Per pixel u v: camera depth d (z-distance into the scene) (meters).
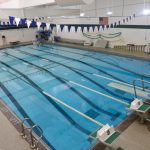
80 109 4.97
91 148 3.13
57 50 12.25
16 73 8.09
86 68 8.30
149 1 8.69
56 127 4.24
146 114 3.78
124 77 7.00
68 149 3.54
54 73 7.87
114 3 10.12
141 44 9.78
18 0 3.21
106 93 5.78
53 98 5.64
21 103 5.42
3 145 3.29
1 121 4.11
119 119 4.43
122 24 10.23
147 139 3.30
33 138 3.37
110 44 11.36
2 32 14.25
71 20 12.32
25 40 15.68
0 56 11.33
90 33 12.29
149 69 7.62
